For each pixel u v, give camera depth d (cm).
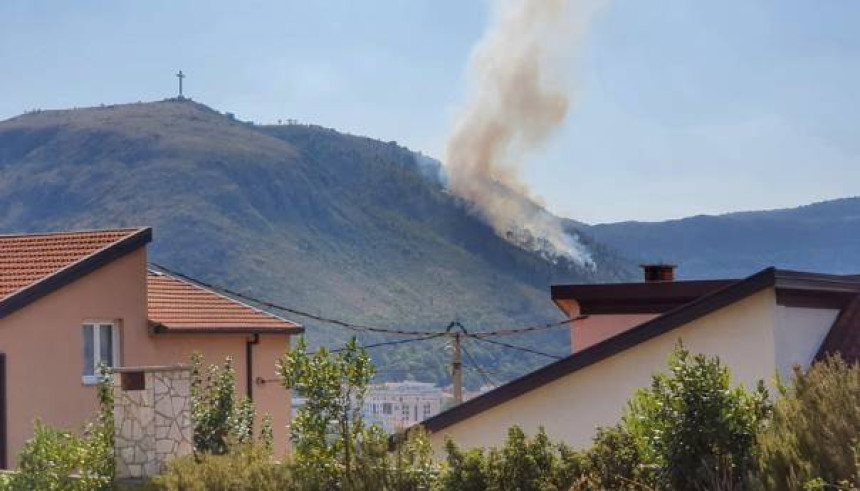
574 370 2038
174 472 1827
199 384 2455
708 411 1296
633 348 2005
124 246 3216
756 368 1909
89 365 3139
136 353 3250
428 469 1555
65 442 1994
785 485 1188
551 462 1441
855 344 1988
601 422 2019
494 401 2097
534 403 2078
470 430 2125
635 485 1357
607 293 2691
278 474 1678
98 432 2078
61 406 3012
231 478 1722
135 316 3256
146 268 3309
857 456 1120
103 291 3164
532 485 1425
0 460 2847
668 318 1969
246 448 1844
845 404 1198
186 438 2238
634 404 1414
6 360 2889
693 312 1948
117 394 2169
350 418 1628
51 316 3011
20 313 2934
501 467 1453
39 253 3244
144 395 2183
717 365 1328
